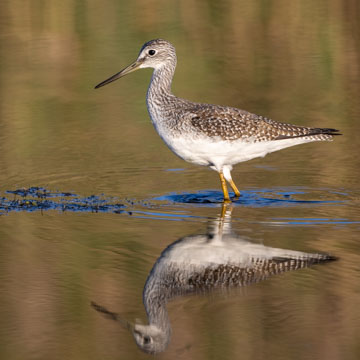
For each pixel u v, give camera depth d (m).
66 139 17.80
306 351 8.30
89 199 13.84
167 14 29.84
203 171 15.84
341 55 25.06
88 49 25.31
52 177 15.14
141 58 14.76
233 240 11.52
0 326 9.03
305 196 13.98
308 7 30.80
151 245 11.38
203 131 13.39
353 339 8.57
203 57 24.84
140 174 15.52
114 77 14.99
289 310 9.27
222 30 28.00
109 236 11.85
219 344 8.51
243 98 20.86
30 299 9.72
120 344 8.62
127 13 29.69
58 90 21.73
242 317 9.11
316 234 11.76
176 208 13.33
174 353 8.38
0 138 17.72
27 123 18.94
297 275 10.29
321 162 16.30
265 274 10.32
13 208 13.29
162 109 14.23
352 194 14.09
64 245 11.49
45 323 9.11
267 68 23.97
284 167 16.03
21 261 10.89
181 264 10.63
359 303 9.43
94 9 30.05
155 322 9.10
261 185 14.80
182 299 9.66
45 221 12.62
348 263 10.62
